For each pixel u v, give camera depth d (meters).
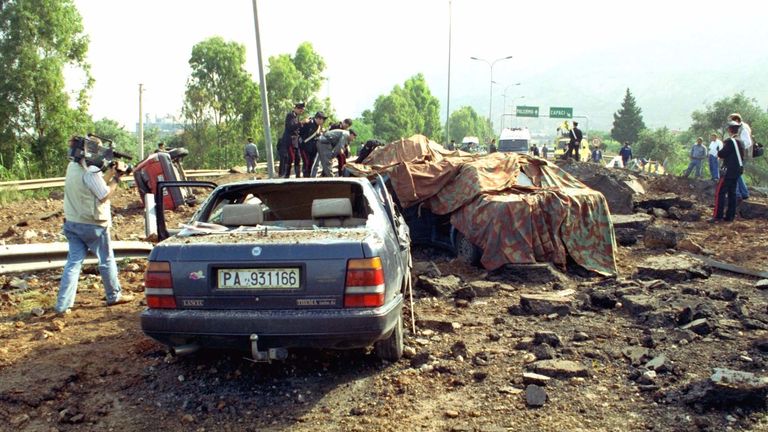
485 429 3.98
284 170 17.02
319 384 4.75
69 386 4.72
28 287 7.73
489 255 8.47
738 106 69.12
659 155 89.94
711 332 5.69
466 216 8.89
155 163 15.01
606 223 8.80
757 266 8.85
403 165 9.74
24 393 4.51
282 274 4.29
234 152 51.56
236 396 4.56
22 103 32.66
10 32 32.25
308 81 68.88
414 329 5.84
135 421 4.22
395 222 5.80
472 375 4.85
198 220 5.39
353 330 4.20
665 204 14.52
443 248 10.14
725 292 7.02
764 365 4.79
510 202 8.50
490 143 45.31
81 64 35.22
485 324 6.20
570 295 7.20
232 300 4.30
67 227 6.62
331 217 5.29
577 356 5.20
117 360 5.21
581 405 4.29
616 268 8.59
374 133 99.06
